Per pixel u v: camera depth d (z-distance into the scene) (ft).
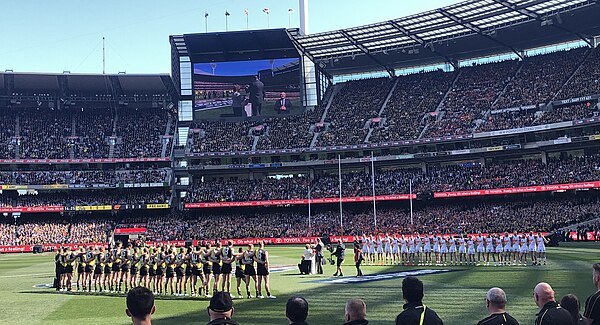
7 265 194.90
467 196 276.82
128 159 327.88
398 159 295.48
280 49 334.85
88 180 320.29
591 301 33.35
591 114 247.91
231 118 341.00
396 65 344.90
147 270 102.53
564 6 255.50
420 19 277.44
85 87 337.72
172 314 73.15
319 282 109.70
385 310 70.13
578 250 178.81
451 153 282.56
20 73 313.53
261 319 67.00
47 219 317.42
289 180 317.42
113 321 69.62
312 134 320.29
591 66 276.00
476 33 290.15
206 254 94.38
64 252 111.14
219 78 338.95
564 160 262.26
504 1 249.96
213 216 315.37
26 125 334.85
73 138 333.83
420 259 159.53
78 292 106.42
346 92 346.74
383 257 157.79
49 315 75.66
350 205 306.76
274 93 336.08
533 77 294.05
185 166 335.47
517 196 273.54
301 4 343.67
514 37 296.30
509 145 268.41
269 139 324.39
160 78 331.98
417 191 279.69
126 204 315.17
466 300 77.00
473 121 286.87
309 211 286.87
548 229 230.89
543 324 29.48
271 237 288.30
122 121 349.61
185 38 321.52
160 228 304.71
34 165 323.57
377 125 314.14
